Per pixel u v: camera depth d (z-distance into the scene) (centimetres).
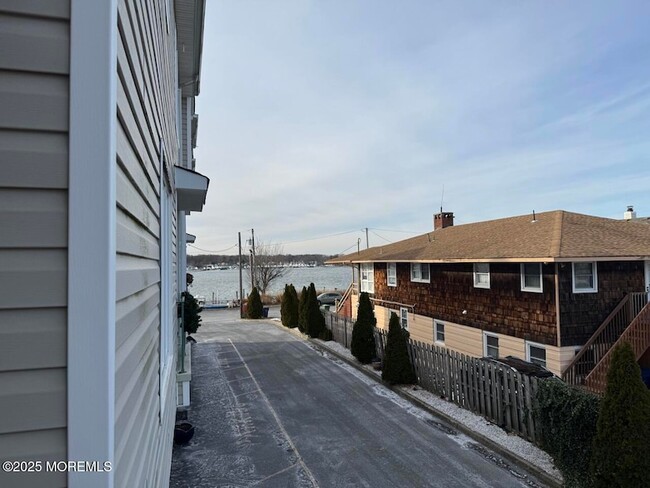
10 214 109
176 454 584
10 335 108
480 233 1488
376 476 521
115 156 125
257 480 510
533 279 1077
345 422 714
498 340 1188
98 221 116
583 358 990
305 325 1617
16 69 111
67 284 112
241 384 965
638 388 431
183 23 854
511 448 585
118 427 132
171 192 493
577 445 477
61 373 111
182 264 1038
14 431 107
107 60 119
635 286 1054
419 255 1523
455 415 719
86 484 111
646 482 413
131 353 161
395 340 916
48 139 113
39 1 114
